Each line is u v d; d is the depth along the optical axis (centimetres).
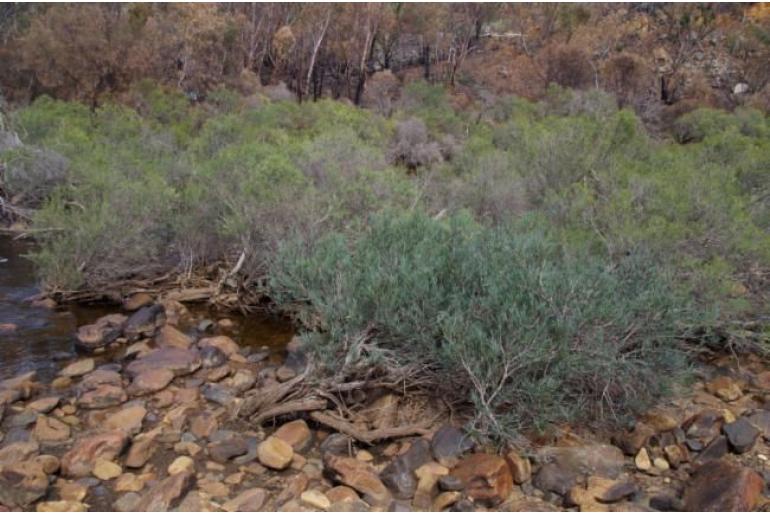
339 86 3178
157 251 768
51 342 587
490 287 402
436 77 3319
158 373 496
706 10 3294
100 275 723
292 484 355
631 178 651
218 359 538
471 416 418
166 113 1647
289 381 440
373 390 444
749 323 530
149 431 421
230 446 397
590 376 417
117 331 597
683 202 577
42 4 2256
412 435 406
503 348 380
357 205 696
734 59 3222
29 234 851
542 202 805
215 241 780
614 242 562
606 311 392
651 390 425
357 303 418
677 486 360
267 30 3164
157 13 2367
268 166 672
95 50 1919
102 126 1340
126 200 718
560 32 3581
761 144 910
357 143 899
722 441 393
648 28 3481
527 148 934
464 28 3581
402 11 3300
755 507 329
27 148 958
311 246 571
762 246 535
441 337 421
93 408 455
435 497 346
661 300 419
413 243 477
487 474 345
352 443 405
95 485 358
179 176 966
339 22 2991
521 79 2948
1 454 380
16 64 1955
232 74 2580
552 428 402
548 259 463
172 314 659
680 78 3067
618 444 401
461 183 902
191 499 339
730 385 481
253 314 688
